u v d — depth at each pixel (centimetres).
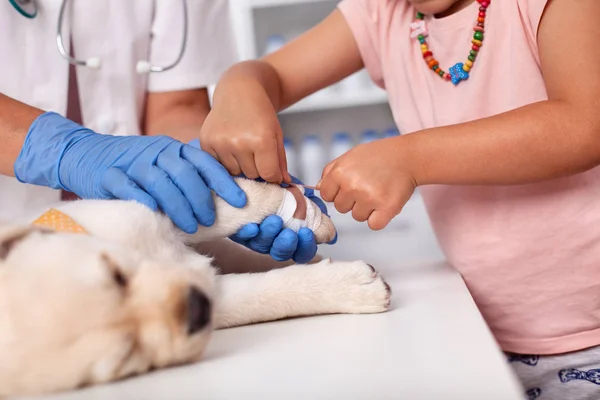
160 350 52
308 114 233
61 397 49
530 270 91
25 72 106
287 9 223
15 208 103
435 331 55
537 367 92
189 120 118
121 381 51
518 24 86
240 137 78
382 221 74
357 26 107
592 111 74
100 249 56
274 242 76
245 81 90
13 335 49
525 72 87
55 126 86
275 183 80
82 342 49
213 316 58
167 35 119
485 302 95
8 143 87
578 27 77
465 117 93
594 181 87
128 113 115
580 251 88
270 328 67
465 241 94
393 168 75
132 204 71
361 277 70
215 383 48
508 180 77
